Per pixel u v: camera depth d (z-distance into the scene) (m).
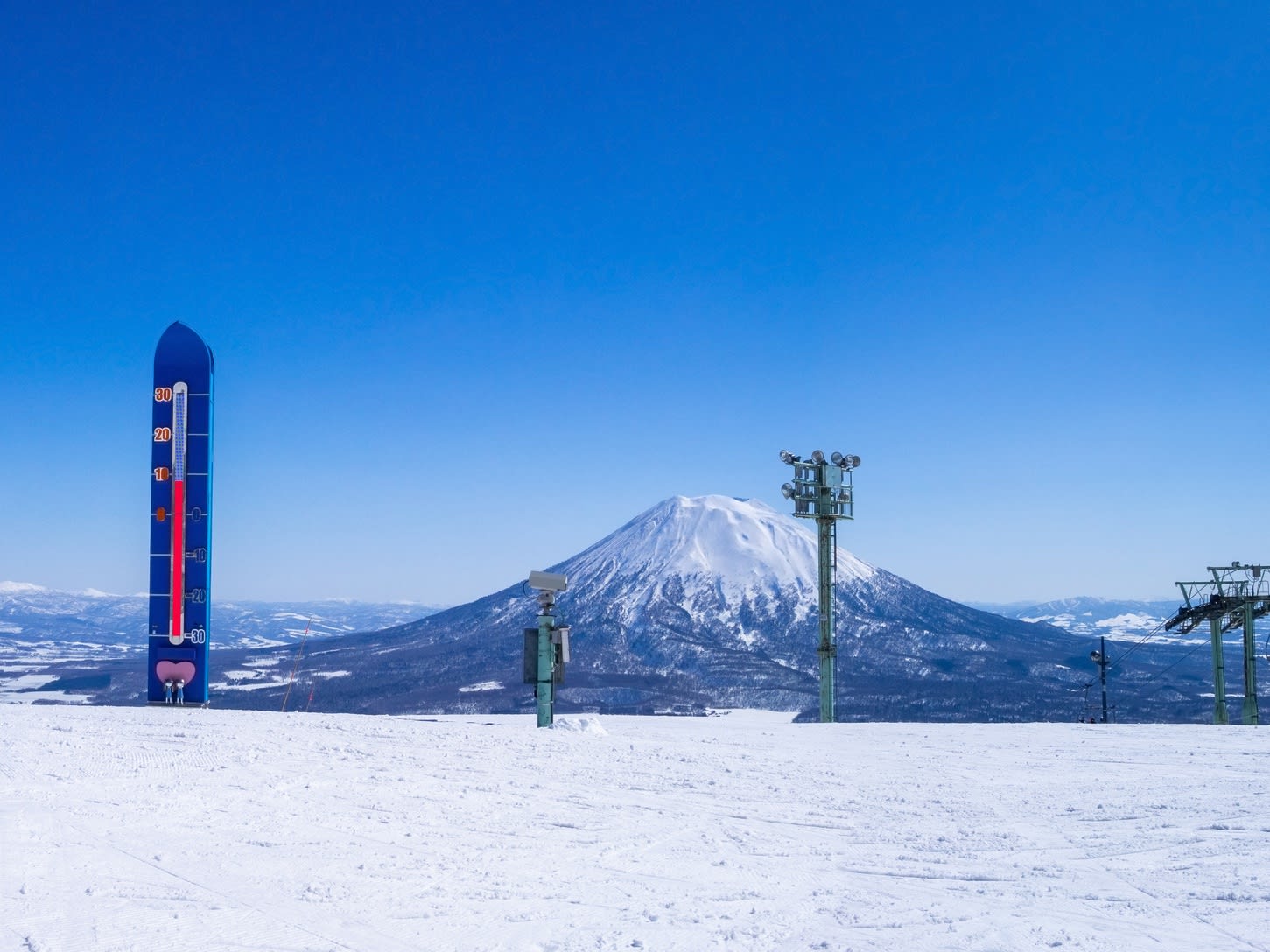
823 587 44.12
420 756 17.66
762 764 17.91
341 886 9.04
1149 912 9.02
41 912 7.85
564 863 10.38
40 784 13.19
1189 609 55.03
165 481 31.02
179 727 21.11
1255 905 9.23
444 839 11.22
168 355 31.25
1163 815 13.36
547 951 7.70
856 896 9.48
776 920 8.67
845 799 14.42
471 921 8.28
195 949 7.21
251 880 9.07
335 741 19.34
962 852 11.23
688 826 12.39
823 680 43.62
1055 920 8.77
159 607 30.92
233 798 12.97
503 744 19.78
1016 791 15.19
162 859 9.63
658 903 9.05
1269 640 53.75
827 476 43.94
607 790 14.78
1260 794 15.00
